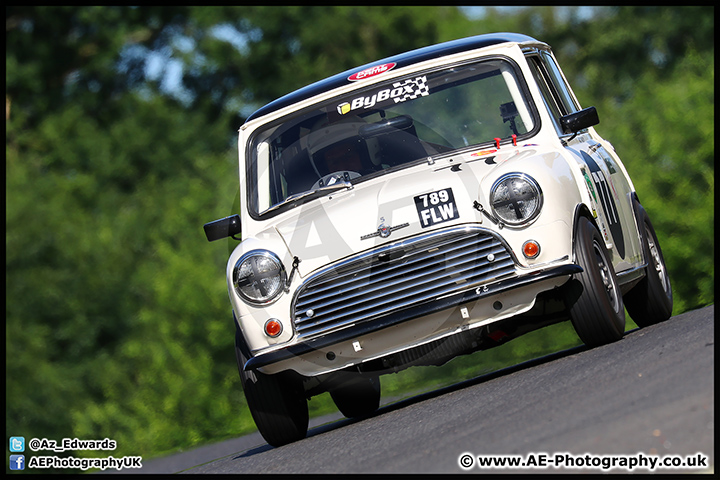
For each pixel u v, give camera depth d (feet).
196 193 337.11
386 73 85.10
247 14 475.72
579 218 74.28
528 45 87.04
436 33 495.41
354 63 472.44
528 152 77.25
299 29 480.23
